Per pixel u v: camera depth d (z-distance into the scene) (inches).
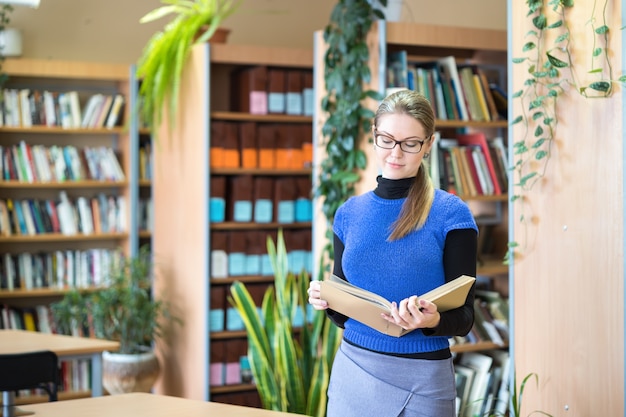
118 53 274.5
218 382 222.1
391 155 94.0
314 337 182.7
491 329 197.2
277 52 223.9
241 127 225.1
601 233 121.9
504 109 205.0
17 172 252.7
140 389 230.8
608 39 119.5
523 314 137.7
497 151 201.2
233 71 239.6
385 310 88.7
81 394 253.6
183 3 234.1
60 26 267.7
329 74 198.1
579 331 126.4
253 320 184.2
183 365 233.3
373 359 95.3
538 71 132.6
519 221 138.1
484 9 230.7
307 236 232.8
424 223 93.5
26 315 254.4
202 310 220.1
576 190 126.3
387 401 94.5
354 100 189.8
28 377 148.7
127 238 263.1
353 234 97.1
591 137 123.2
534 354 135.6
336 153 193.9
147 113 228.1
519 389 138.9
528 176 134.1
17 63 246.5
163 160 246.5
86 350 175.8
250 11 287.1
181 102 231.3
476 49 205.5
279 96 229.3
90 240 273.3
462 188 195.8
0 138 261.0
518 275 138.6
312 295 97.4
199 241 221.3
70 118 257.9
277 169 229.5
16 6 262.5
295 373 175.5
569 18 126.8
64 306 240.7
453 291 87.6
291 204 231.0
